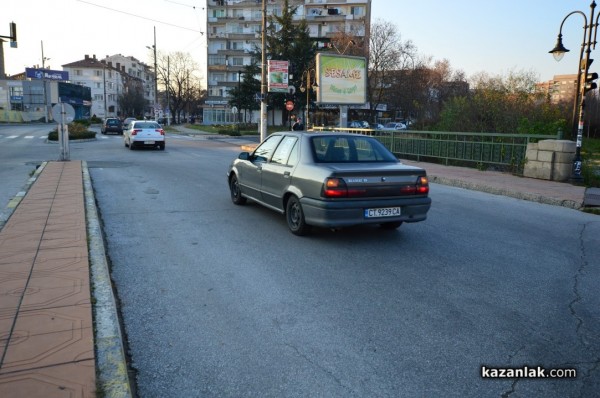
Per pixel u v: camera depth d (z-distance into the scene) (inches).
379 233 271.4
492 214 339.6
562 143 477.7
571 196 391.9
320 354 129.3
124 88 4658.0
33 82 3068.4
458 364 125.3
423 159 712.4
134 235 257.8
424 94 2085.4
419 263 214.2
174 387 112.7
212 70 3272.6
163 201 362.3
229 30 3225.9
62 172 496.1
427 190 251.8
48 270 177.5
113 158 730.8
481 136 604.4
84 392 99.6
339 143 264.1
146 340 136.1
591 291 181.2
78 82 4315.9
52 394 98.3
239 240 249.6
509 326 148.9
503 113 729.0
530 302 169.2
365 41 1983.3
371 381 116.4
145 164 641.0
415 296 173.3
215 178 503.2
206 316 153.2
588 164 509.0
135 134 906.7
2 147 959.6
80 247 209.8
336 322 149.9
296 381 115.9
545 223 310.8
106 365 112.0
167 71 3201.3
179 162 678.5
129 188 425.4
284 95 2087.8
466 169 600.1
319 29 2999.5
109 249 230.1
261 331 142.8
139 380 115.4
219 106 3002.0
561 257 228.1
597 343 138.5
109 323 134.4
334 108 2260.1
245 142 1296.8
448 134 652.7
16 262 186.9
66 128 639.1
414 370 121.8
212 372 119.3
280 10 3166.8
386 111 2758.4
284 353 129.5
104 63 4505.4
